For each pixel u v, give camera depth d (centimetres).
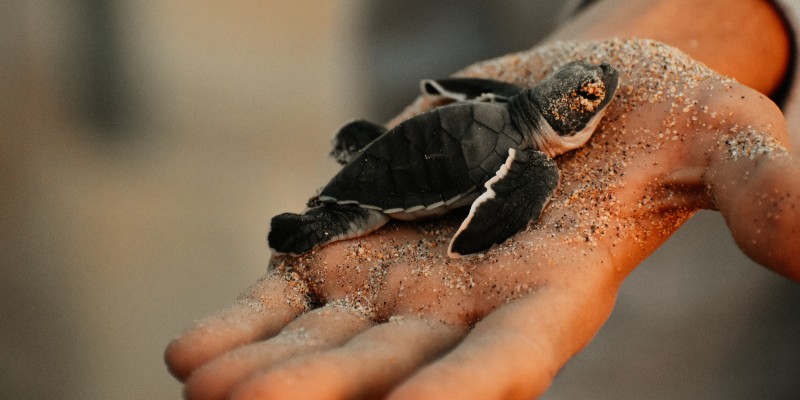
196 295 82
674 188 65
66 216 82
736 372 74
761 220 62
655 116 66
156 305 81
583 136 66
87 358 79
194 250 85
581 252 64
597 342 75
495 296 64
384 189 66
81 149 90
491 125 67
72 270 81
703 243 76
